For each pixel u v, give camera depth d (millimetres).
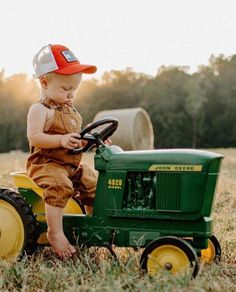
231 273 3912
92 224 4125
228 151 29688
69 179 4172
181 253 3684
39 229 4316
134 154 4023
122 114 16719
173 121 58438
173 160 3883
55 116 4125
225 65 62812
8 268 3725
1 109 59156
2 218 4234
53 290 3406
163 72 63875
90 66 4188
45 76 4148
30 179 4285
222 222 5766
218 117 58531
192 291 3229
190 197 3824
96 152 4121
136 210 3969
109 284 3359
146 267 3764
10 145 58688
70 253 4008
